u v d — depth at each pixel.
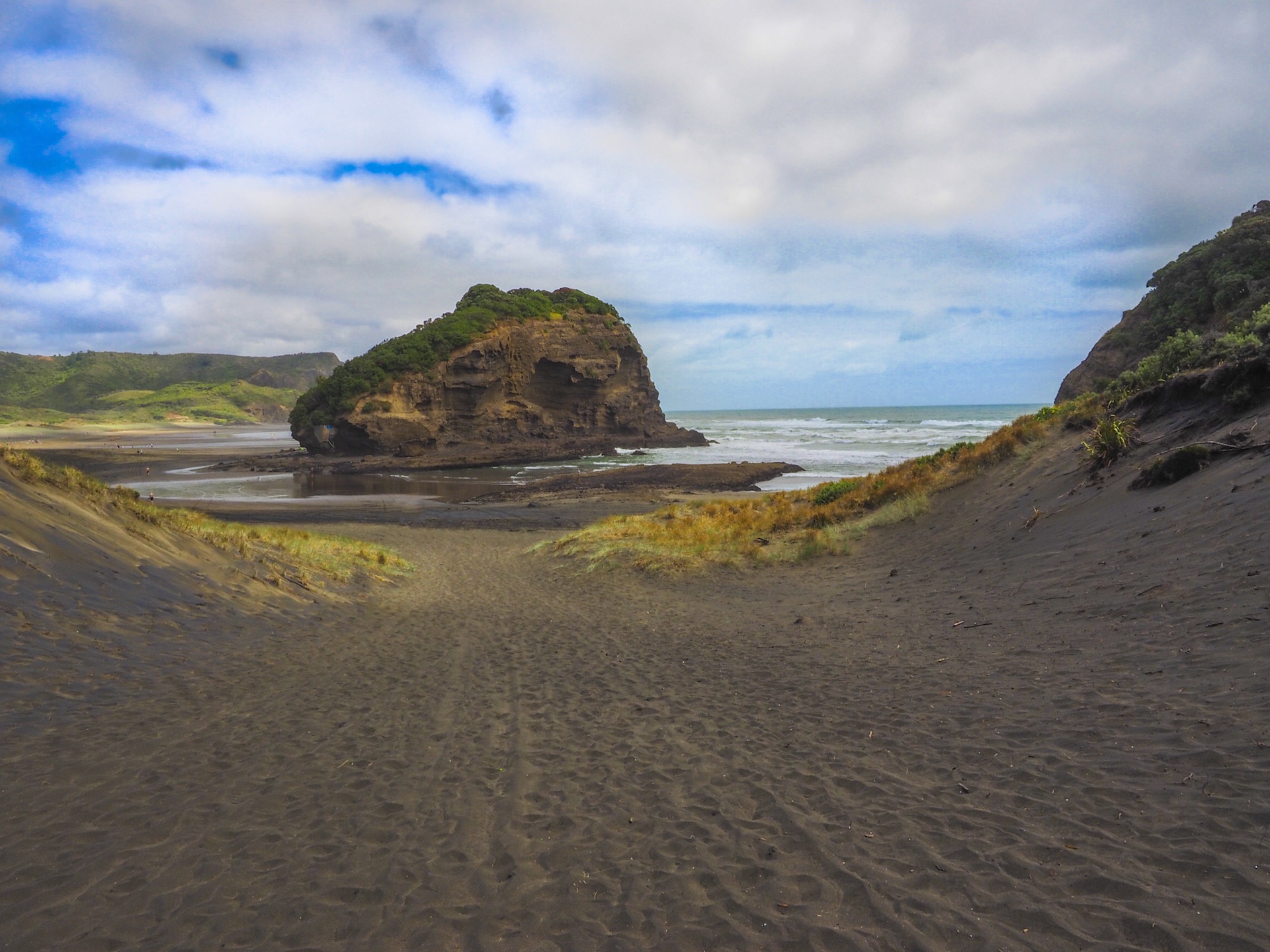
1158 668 5.06
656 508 40.88
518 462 83.88
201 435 181.25
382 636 10.43
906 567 12.75
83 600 8.05
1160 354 16.03
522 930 2.95
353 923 3.02
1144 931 2.55
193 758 4.95
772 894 3.11
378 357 91.31
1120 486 11.23
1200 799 3.32
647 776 4.66
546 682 7.55
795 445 93.44
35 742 4.85
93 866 3.43
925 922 2.78
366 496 52.19
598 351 105.81
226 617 9.82
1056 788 3.74
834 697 6.04
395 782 4.69
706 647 8.83
